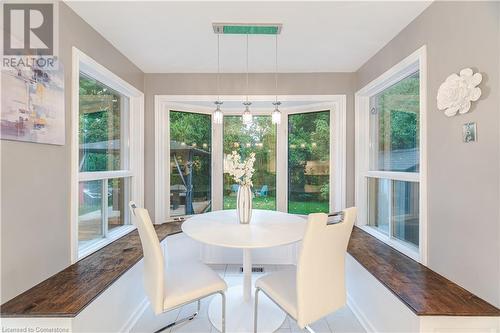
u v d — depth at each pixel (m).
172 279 1.61
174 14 1.75
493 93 1.27
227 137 3.39
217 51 2.32
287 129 3.31
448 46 1.53
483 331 1.28
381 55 2.27
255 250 3.01
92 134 2.13
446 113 1.53
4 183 1.27
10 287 1.31
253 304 2.05
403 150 2.16
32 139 1.41
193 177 3.24
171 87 2.86
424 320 1.29
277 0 1.60
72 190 1.73
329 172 3.04
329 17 1.79
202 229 1.80
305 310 1.32
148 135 2.86
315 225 1.30
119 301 1.67
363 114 2.76
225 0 1.60
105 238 2.28
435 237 1.66
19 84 1.33
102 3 1.63
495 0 1.26
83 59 1.82
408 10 1.71
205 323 1.86
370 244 2.27
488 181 1.30
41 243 1.49
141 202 2.77
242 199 1.95
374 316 1.71
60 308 1.26
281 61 2.55
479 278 1.35
